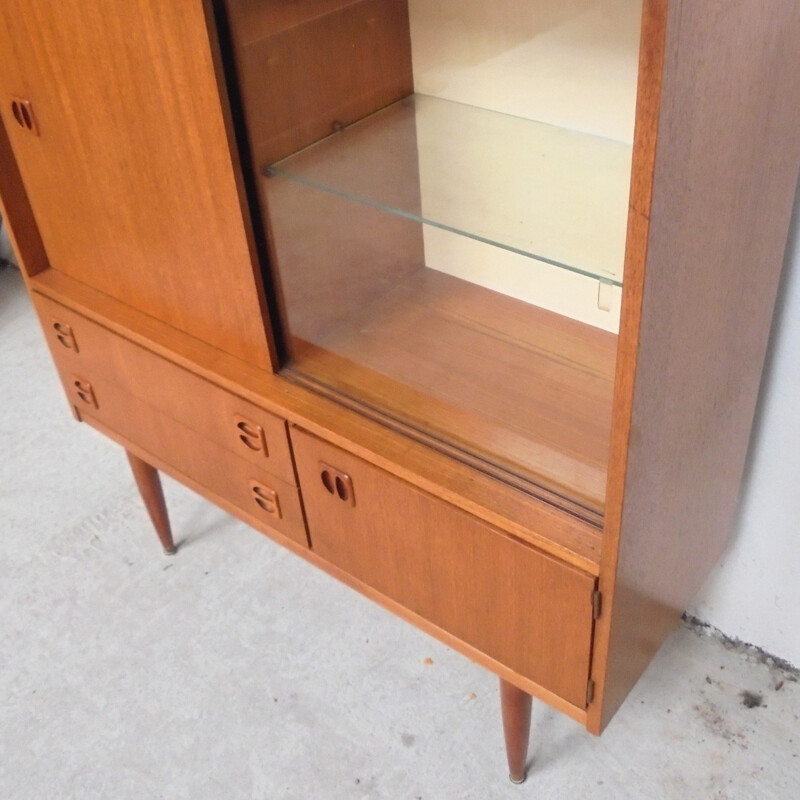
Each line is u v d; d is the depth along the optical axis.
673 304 0.76
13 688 1.44
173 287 1.16
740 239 0.85
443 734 1.32
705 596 1.39
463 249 1.08
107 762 1.33
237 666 1.44
